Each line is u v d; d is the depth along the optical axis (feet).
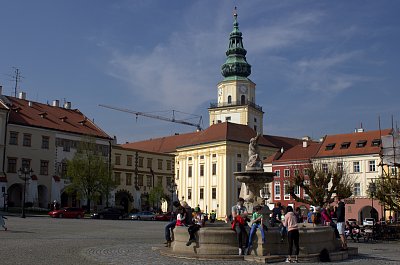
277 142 331.36
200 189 300.61
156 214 231.50
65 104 288.71
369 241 113.91
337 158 246.47
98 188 232.12
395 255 74.95
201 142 302.25
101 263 54.70
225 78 366.22
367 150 238.89
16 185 234.17
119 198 288.71
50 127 249.55
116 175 283.59
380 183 135.44
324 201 153.38
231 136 292.40
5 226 114.01
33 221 148.97
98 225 145.38
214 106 365.61
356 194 238.07
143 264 54.70
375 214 225.76
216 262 57.88
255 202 82.12
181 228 64.90
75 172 227.40
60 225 134.62
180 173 318.45
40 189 245.65
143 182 301.63
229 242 62.39
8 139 230.07
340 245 73.36
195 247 63.10
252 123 355.15
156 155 312.91
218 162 290.15
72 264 52.80
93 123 286.05
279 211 78.48
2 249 65.82
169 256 62.95
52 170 247.70
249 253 62.39
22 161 234.79
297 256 61.31
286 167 264.52
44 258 57.47
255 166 83.87
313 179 156.66
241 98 358.23
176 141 362.12
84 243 80.38
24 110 250.78
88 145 235.20
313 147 266.77
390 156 136.87
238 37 368.48
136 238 96.32
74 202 258.98
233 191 287.07
